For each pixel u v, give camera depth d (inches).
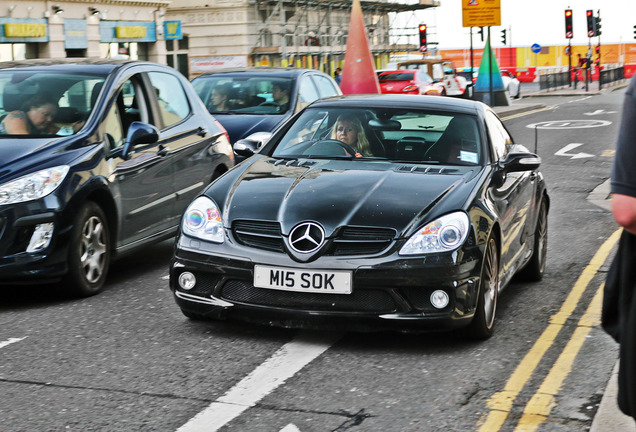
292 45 1937.7
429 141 256.5
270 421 170.4
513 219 256.1
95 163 272.4
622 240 112.0
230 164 352.2
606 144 797.9
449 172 239.3
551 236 382.6
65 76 297.7
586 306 263.4
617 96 1774.1
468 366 204.8
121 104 298.4
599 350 218.1
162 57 1534.2
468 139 256.7
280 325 215.8
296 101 486.3
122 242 286.5
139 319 245.0
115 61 314.8
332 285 209.3
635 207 105.7
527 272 294.5
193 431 165.2
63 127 278.7
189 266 222.5
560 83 2276.1
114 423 169.0
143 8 1472.7
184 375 197.6
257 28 1836.9
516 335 231.6
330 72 2079.2
